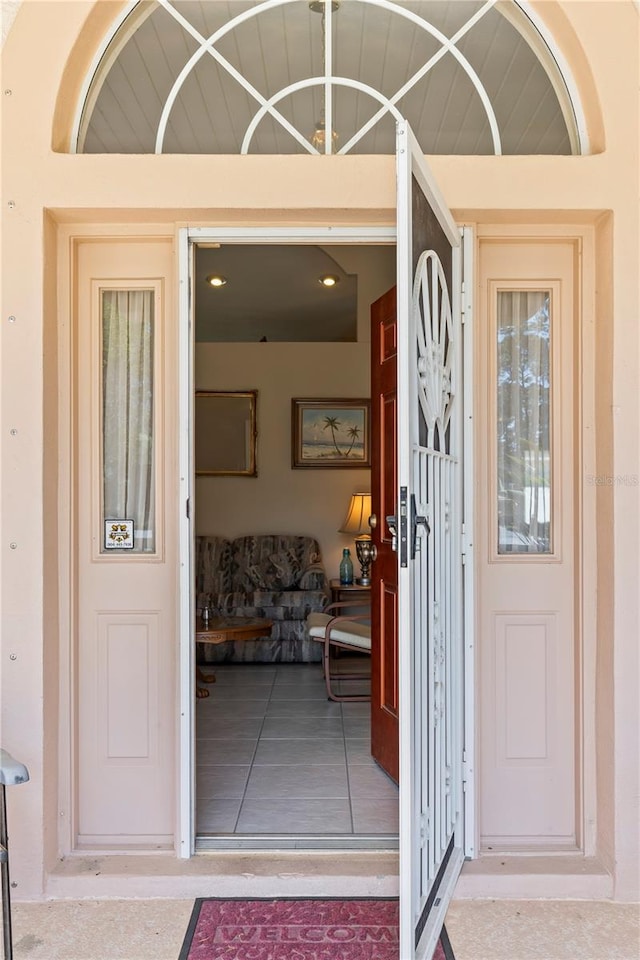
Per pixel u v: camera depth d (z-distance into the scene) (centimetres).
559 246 246
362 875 224
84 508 245
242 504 620
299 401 619
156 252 245
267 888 223
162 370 246
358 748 345
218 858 234
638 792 223
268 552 584
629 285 225
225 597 546
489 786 242
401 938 173
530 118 261
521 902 221
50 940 201
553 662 244
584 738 238
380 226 239
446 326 224
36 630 223
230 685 468
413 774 179
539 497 250
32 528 223
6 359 223
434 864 204
